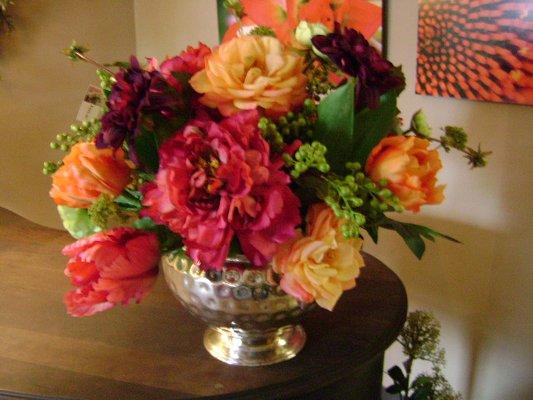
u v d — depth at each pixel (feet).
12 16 4.07
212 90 2.14
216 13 4.52
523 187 3.61
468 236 3.92
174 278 2.64
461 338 4.18
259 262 2.12
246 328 2.62
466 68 3.54
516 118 3.51
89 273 2.19
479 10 3.39
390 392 3.93
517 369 3.97
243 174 1.94
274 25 4.16
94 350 2.85
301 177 2.21
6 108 4.20
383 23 3.84
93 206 2.27
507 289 3.86
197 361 2.76
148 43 4.90
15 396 2.53
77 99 4.37
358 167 2.21
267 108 2.15
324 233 2.14
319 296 2.17
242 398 2.50
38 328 3.05
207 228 1.97
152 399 2.48
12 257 3.89
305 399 2.65
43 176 4.36
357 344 2.89
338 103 2.21
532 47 3.24
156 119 2.19
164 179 1.98
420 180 2.22
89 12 4.44
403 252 4.27
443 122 3.81
